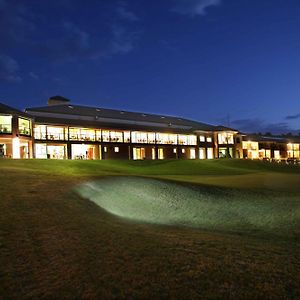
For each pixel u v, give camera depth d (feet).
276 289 17.03
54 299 15.60
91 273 18.39
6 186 43.34
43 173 61.11
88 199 41.93
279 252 23.71
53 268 18.94
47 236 24.77
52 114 168.45
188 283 17.46
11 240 23.45
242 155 240.53
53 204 36.11
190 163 135.44
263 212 42.47
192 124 232.32
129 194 48.42
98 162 116.57
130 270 18.94
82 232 26.40
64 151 161.79
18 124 134.21
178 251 22.58
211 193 52.39
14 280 17.37
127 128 180.24
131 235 26.53
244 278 18.29
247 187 61.21
